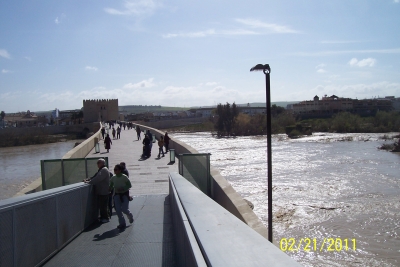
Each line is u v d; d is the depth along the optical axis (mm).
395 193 24922
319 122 94250
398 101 168000
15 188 32469
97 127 81188
